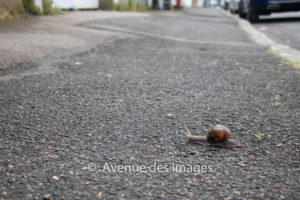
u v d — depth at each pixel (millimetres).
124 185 2289
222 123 3410
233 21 16938
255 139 3061
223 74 5344
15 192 2150
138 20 12938
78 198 2117
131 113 3609
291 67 5930
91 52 6668
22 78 4680
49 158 2611
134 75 5109
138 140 2994
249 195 2209
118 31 9609
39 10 10367
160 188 2266
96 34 8656
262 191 2256
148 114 3598
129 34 9281
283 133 3182
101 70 5328
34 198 2098
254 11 14500
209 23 14883
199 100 4086
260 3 14164
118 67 5570
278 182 2369
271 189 2281
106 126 3258
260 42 9062
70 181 2309
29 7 10172
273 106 3918
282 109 3824
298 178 2422
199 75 5242
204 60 6383
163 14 18703
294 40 9641
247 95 4312
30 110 3574
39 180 2301
